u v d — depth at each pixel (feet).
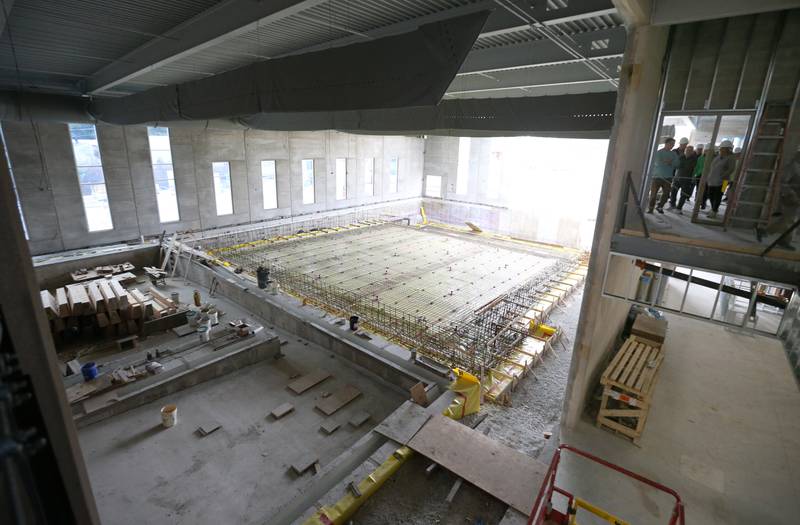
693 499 22.85
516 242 86.63
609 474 24.50
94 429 30.48
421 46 20.38
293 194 86.02
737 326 21.71
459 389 31.94
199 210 72.54
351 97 23.90
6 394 4.50
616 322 35.76
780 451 26.66
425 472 25.36
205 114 35.94
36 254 56.90
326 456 28.94
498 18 30.53
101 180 61.11
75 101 53.57
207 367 36.81
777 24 22.65
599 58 38.45
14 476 4.16
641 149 25.86
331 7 31.35
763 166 23.89
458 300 54.49
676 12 20.84
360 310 49.19
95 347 40.47
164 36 36.19
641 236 23.34
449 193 108.37
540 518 18.80
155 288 56.08
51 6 30.32
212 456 28.55
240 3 28.66
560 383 36.81
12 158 53.21
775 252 19.94
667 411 30.45
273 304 47.75
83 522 8.51
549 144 85.61
